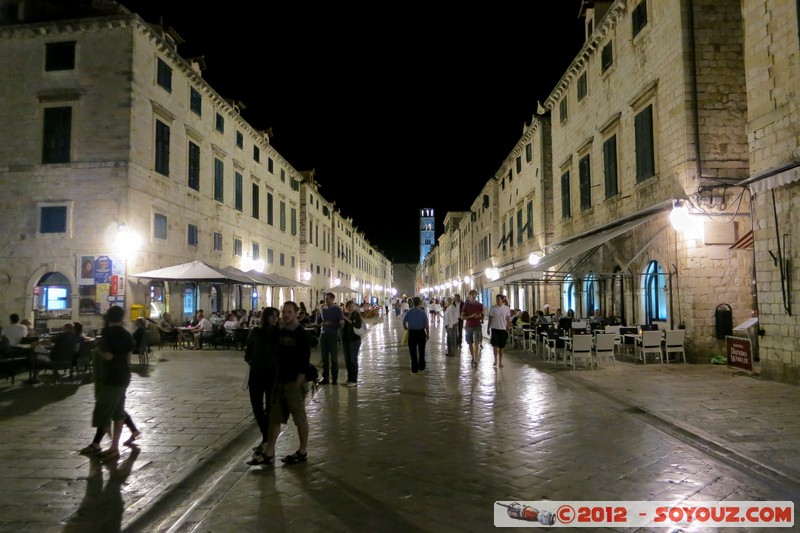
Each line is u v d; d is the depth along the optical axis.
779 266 10.77
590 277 20.55
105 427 6.43
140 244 20.09
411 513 4.68
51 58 19.97
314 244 47.72
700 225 13.66
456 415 8.55
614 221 17.70
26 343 13.76
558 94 24.81
